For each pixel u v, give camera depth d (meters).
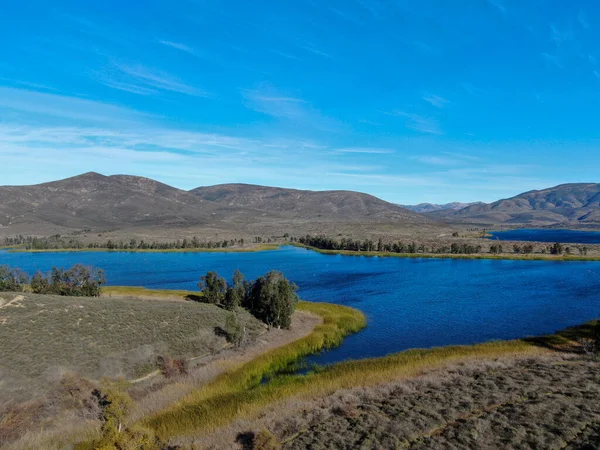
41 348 35.47
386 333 53.34
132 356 38.16
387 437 20.64
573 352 41.50
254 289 61.97
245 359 41.97
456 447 18.89
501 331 53.41
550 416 21.09
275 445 20.89
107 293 77.75
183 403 30.61
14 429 25.17
